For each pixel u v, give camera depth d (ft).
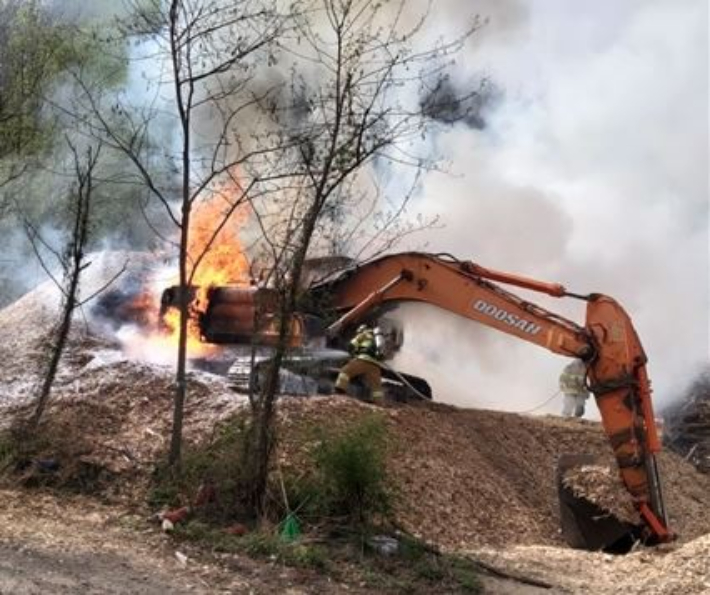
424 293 42.04
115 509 28.30
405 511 32.83
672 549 33.42
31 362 40.81
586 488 36.99
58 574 21.93
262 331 32.53
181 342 29.99
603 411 37.47
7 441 31.04
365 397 40.98
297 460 30.94
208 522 27.61
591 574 28.19
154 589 22.07
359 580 24.98
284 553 25.63
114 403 35.06
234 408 34.32
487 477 38.42
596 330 38.11
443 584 25.67
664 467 51.29
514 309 40.34
